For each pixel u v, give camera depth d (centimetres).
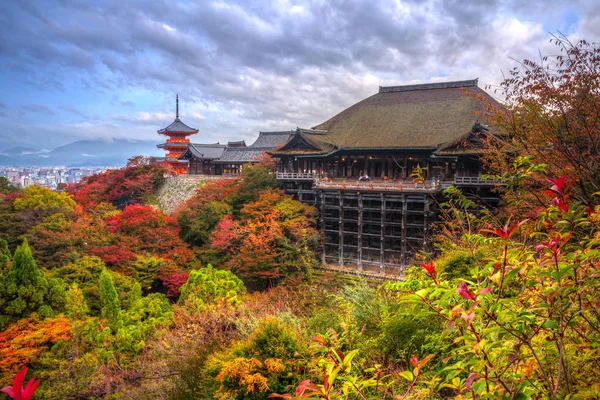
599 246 439
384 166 4919
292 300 2256
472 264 1429
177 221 4994
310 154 5084
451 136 4556
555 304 398
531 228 549
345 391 415
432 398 762
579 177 878
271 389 1027
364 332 1264
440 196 4016
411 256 4188
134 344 2330
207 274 3098
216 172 8138
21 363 2134
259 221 4209
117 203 7100
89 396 1988
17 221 4750
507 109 1341
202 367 1289
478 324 416
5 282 2483
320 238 4438
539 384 449
